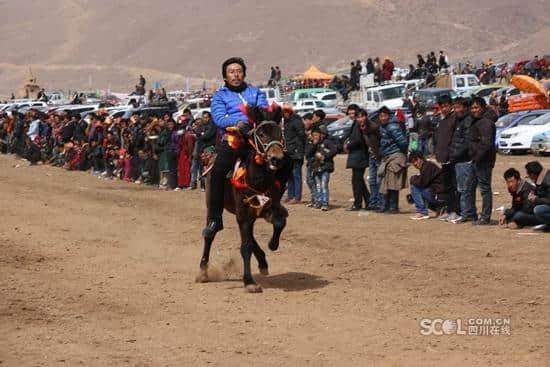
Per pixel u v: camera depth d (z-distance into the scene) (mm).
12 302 11250
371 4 183750
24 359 8766
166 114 27938
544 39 130125
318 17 178625
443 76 52344
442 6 184750
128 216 20328
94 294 11852
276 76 76875
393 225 17766
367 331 9742
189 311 10844
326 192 20969
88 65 171375
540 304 10734
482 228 16672
